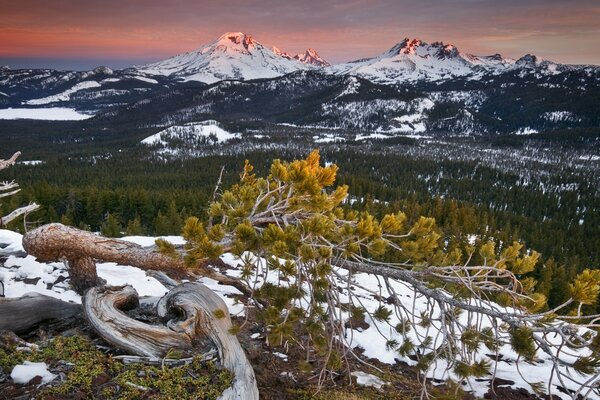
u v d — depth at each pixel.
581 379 6.11
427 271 4.17
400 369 6.05
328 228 3.81
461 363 3.77
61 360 4.14
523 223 69.75
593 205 105.44
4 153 195.25
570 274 32.38
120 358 4.36
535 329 3.38
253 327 6.32
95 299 4.97
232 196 4.46
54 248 5.09
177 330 4.77
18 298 4.95
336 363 4.34
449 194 114.75
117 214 52.22
